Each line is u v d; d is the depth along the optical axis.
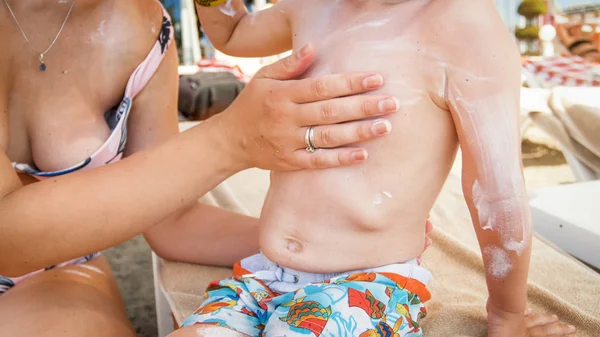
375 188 1.11
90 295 1.35
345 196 1.11
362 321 1.03
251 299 1.15
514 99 1.05
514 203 1.06
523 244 1.08
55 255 1.08
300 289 1.10
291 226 1.16
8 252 1.06
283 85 0.99
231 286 1.18
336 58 1.13
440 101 1.08
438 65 1.06
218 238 1.57
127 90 1.43
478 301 1.35
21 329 1.19
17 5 1.36
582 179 2.78
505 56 1.04
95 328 1.25
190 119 4.40
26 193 1.06
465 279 1.47
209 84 4.34
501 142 1.04
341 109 0.96
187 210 1.61
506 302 1.14
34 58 1.37
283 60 1.05
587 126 2.69
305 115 0.97
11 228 1.04
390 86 1.08
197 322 1.12
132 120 1.51
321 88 0.96
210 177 1.10
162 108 1.53
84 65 1.40
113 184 1.06
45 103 1.37
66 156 1.37
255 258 1.26
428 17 1.08
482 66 1.04
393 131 1.08
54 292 1.32
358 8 1.17
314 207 1.14
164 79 1.52
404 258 1.15
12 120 1.37
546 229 1.83
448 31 1.06
